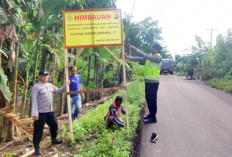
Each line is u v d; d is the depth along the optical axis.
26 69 6.64
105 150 3.88
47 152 4.23
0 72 4.74
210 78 20.84
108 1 9.36
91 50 9.79
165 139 5.18
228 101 9.90
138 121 6.20
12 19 4.88
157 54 5.76
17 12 4.99
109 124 5.28
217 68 21.16
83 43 4.54
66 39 4.54
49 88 4.25
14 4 5.40
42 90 4.08
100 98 12.23
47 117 4.26
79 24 4.52
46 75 4.12
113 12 4.51
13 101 5.66
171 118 6.91
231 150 4.59
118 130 4.91
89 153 3.82
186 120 6.70
